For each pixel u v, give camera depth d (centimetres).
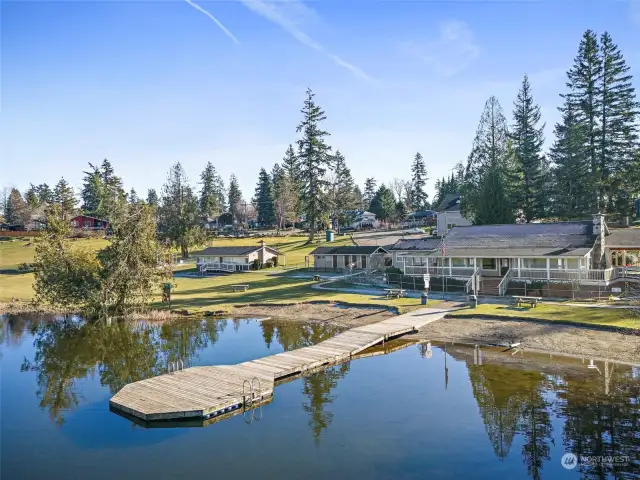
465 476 1386
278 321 3753
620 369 2230
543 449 1520
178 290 5488
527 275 4166
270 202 13738
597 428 1641
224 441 1656
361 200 16075
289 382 2259
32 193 14200
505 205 5800
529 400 1906
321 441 1633
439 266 4847
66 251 4075
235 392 2019
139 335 3438
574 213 6469
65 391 2264
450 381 2181
